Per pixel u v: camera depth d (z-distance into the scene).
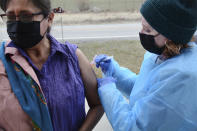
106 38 7.18
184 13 1.26
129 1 12.48
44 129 1.22
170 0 1.27
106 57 1.97
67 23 9.46
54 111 1.24
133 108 1.42
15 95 1.18
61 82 1.28
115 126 1.43
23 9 1.18
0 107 1.16
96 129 2.82
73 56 1.37
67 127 1.32
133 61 4.76
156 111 1.26
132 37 7.19
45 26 1.30
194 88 1.21
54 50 1.30
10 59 1.21
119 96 1.50
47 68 1.27
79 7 8.80
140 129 1.32
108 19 10.65
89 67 1.46
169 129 1.26
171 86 1.24
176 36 1.31
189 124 1.22
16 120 1.17
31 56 1.30
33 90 1.18
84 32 8.20
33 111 1.17
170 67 1.29
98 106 1.55
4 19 1.31
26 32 1.22
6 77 1.19
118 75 1.94
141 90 1.49
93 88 1.49
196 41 1.47
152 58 1.59
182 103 1.22
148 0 1.38
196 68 1.24
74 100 1.30
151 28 1.40
